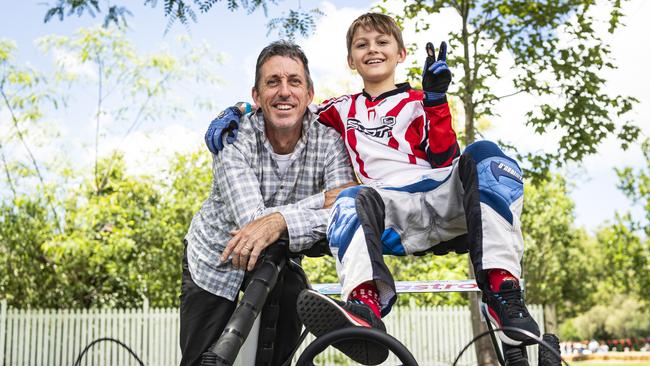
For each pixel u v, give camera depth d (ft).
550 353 5.02
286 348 7.54
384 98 7.39
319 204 6.83
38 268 35.40
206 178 38.60
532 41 23.89
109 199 36.01
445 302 36.37
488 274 5.27
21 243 34.71
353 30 7.89
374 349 4.63
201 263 7.34
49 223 35.76
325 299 4.58
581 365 68.74
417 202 6.10
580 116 22.98
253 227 6.23
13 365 31.91
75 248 32.55
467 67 23.91
